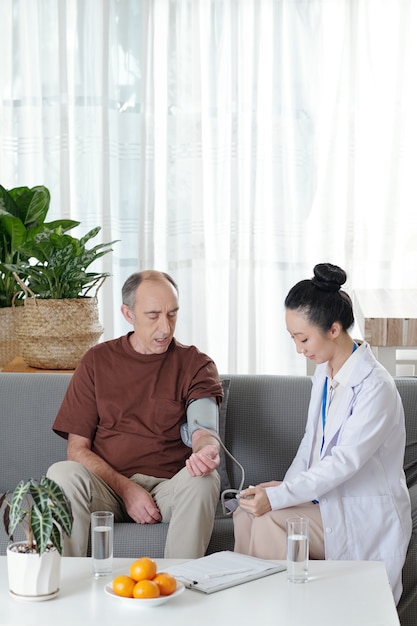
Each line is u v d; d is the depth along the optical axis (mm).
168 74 4918
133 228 4984
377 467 2521
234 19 4863
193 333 5062
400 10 4844
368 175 4945
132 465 2912
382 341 3566
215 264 5043
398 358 4531
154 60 4941
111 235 5000
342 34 4863
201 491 2582
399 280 5004
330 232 4953
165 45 4926
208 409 2914
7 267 3660
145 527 2678
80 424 2949
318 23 4848
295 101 4895
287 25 4867
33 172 5020
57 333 3551
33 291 3752
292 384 3129
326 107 4910
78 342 3576
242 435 3100
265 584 2088
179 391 2963
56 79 4930
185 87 4938
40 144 5020
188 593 2037
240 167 4961
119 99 4918
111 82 4914
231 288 4977
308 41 4863
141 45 4875
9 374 3213
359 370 2535
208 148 4988
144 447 2912
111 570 2150
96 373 2969
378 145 4926
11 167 5008
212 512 2607
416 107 4898
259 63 4887
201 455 2625
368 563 2230
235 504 2693
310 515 2486
